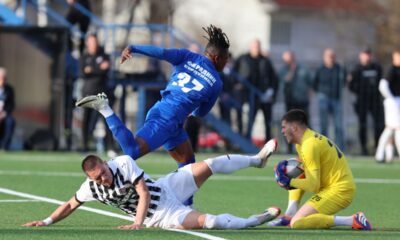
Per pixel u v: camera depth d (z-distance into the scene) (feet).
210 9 292.20
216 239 49.29
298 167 55.52
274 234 52.06
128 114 169.68
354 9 263.49
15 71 128.06
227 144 139.44
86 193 52.95
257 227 55.47
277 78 132.26
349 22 263.49
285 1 285.64
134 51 60.44
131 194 52.44
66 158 114.83
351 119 139.95
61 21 133.69
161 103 61.41
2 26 127.24
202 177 55.06
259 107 132.36
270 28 287.89
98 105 58.80
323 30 287.28
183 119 61.26
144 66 133.80
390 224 60.80
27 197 72.59
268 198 76.59
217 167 55.62
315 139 55.98
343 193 56.29
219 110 144.87
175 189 54.13
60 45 127.44
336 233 53.47
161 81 131.34
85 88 121.60
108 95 124.98
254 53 132.05
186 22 289.74
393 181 95.14
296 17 287.48
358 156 137.69
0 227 54.29
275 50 288.51
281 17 287.89
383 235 52.95
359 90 134.72
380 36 256.73
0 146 126.62
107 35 135.74
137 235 50.16
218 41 62.13
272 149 58.08
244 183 89.10
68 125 130.00
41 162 107.65
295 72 132.16
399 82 119.65
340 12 264.31
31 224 53.88
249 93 132.16
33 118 128.16
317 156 55.62
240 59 132.57
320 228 55.62
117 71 130.00
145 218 53.36
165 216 53.21
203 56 62.18
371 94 134.72
